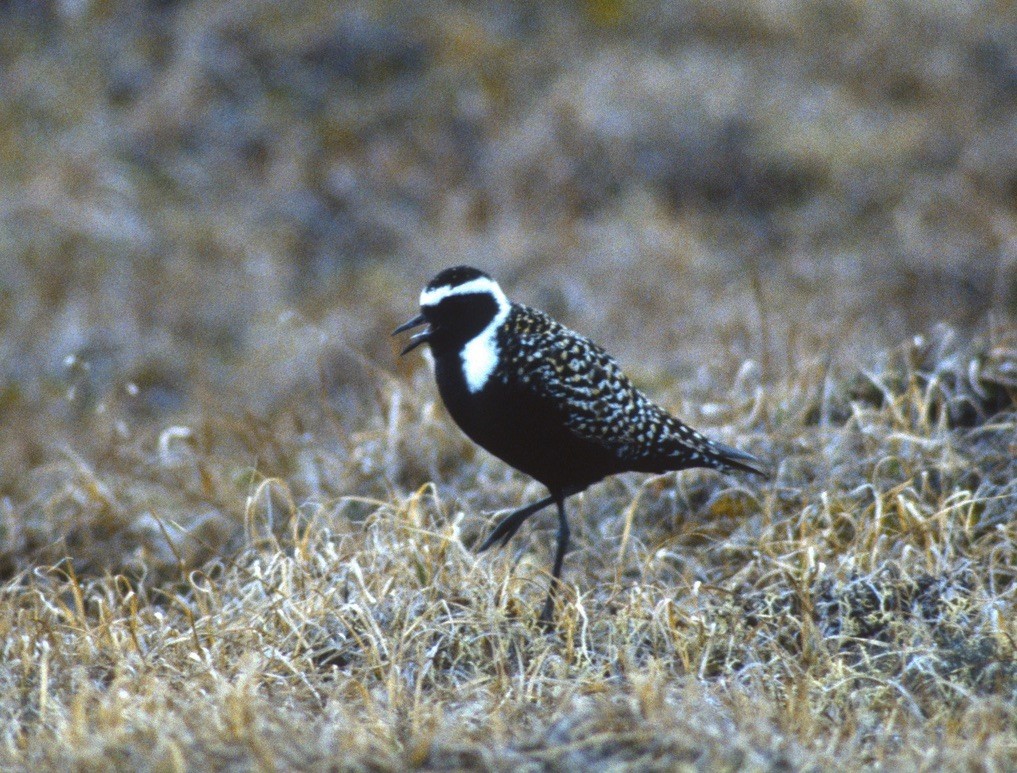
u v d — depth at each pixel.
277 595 8.78
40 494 12.52
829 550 9.27
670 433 9.36
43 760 6.70
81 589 9.99
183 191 19.92
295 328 17.59
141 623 8.63
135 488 12.07
